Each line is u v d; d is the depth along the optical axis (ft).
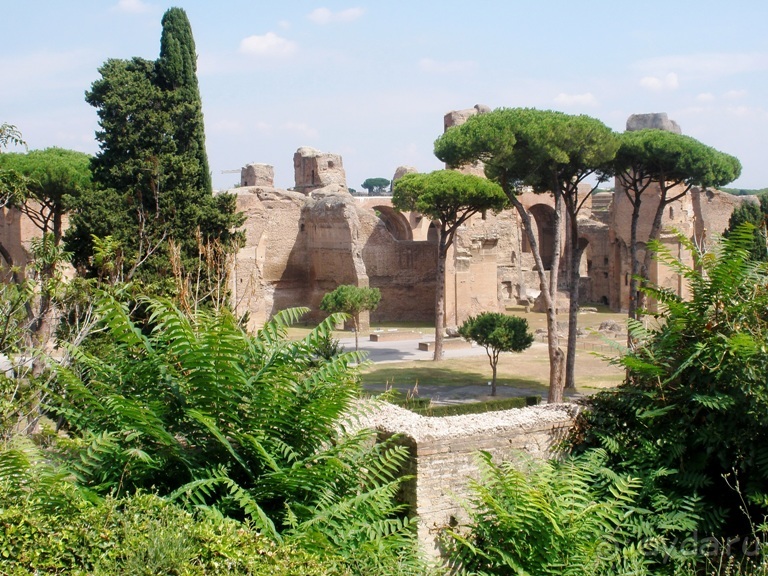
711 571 44.73
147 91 99.45
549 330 119.34
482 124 119.75
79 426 40.73
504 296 255.29
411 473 46.65
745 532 47.96
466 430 48.39
